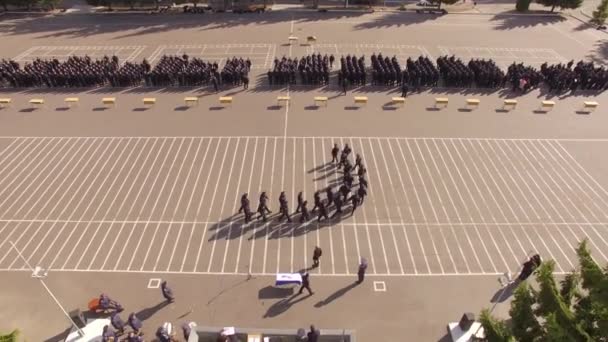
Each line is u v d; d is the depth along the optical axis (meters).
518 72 43.59
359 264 24.48
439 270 24.38
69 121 38.75
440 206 28.84
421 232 26.86
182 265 24.61
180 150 34.66
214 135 36.59
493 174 31.89
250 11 68.69
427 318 21.88
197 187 30.55
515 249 25.73
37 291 23.22
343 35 59.62
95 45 56.47
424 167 32.56
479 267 24.56
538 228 27.22
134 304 22.53
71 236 26.55
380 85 44.91
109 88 44.56
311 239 26.30
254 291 23.20
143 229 27.03
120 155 34.09
